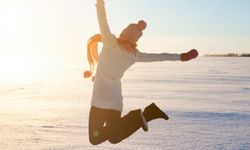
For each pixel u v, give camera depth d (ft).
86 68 295.89
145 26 11.89
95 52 11.96
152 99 65.10
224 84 102.99
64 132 33.17
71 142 28.73
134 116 11.44
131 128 11.42
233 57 644.69
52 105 56.34
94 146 27.20
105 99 11.68
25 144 28.02
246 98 65.72
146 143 28.09
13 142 28.71
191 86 96.94
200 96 70.23
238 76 140.67
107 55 11.65
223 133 32.12
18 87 101.71
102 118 11.75
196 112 45.88
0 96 73.92
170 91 82.74
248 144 27.73
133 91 83.35
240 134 31.68
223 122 38.37
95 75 11.95
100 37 11.84
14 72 231.30
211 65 292.81
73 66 360.89
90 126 11.74
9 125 36.76
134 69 234.58
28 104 58.13
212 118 41.11
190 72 181.57
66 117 42.57
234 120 39.81
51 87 101.24
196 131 33.01
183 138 29.86
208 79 125.08
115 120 11.62
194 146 27.09
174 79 127.54
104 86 11.71
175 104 55.98
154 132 32.32
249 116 42.75
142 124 11.40
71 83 120.47
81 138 30.35
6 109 51.11
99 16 11.43
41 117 42.57
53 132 33.09
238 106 53.11
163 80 123.44
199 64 329.93
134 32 11.75
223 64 316.19
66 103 59.52
